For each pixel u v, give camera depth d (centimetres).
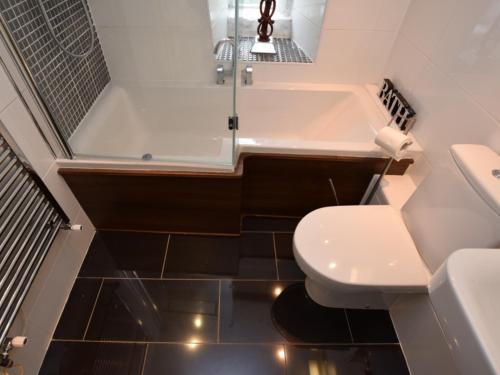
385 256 105
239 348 124
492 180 81
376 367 120
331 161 141
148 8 153
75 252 143
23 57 105
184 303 137
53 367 116
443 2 126
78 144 138
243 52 190
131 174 130
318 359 122
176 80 174
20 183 99
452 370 93
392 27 165
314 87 190
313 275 104
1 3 97
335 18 162
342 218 118
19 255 96
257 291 143
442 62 125
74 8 141
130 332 126
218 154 137
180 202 146
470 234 84
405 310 121
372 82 190
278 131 204
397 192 138
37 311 115
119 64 171
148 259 153
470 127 108
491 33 99
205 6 153
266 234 167
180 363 119
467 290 60
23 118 106
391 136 125
